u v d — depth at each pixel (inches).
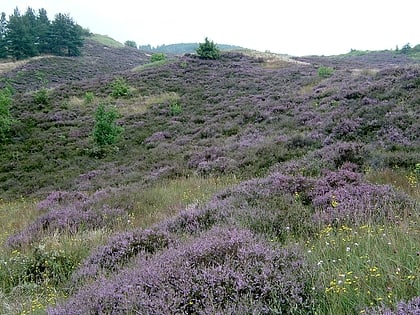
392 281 127.3
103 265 221.3
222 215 273.3
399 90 667.4
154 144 821.2
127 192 478.6
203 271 149.3
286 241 205.6
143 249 229.1
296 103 874.8
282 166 477.4
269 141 614.9
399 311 105.6
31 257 254.4
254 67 1577.3
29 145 926.4
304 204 296.2
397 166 389.1
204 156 636.1
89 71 2812.5
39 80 2362.2
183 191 454.6
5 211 529.3
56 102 1240.8
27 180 740.7
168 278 153.8
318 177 385.7
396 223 213.3
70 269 238.1
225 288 139.8
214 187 449.1
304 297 134.6
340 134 551.5
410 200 261.3
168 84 1350.9
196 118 966.4
